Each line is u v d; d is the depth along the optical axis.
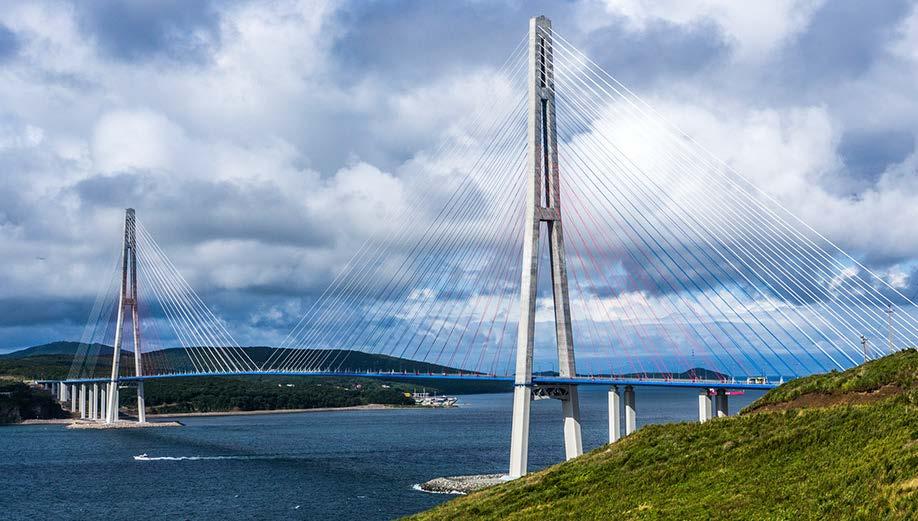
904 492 48.41
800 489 54.16
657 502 59.81
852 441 59.81
